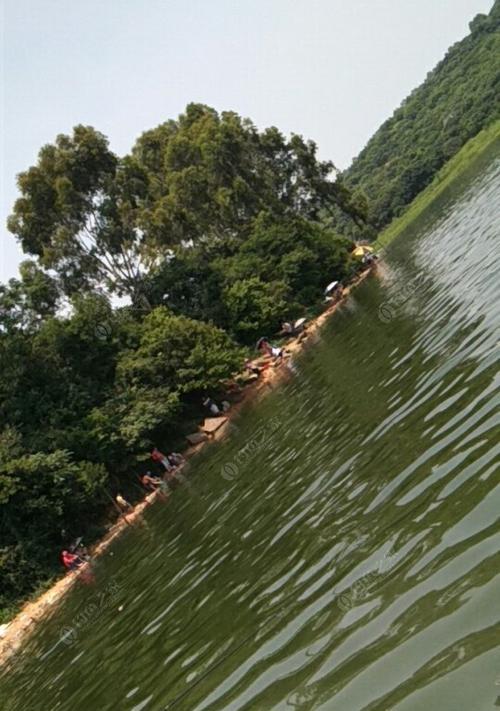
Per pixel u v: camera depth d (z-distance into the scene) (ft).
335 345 116.16
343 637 25.64
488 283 70.23
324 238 229.66
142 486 127.85
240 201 233.76
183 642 38.68
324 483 47.91
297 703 22.99
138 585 61.36
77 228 189.88
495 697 17.13
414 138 576.61
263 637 31.09
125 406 138.21
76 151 190.70
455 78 588.91
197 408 151.74
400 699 19.47
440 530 28.37
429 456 37.65
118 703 36.22
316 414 73.26
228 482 76.02
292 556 39.01
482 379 43.88
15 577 103.19
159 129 264.93
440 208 252.83
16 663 70.28
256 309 181.57
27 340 150.71
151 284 192.85
